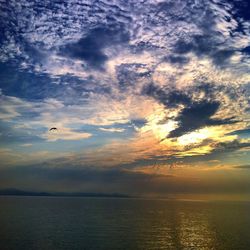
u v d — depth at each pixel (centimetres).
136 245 7994
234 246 8188
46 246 7712
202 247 8025
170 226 12219
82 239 8644
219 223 13712
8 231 9925
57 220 13600
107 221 13462
